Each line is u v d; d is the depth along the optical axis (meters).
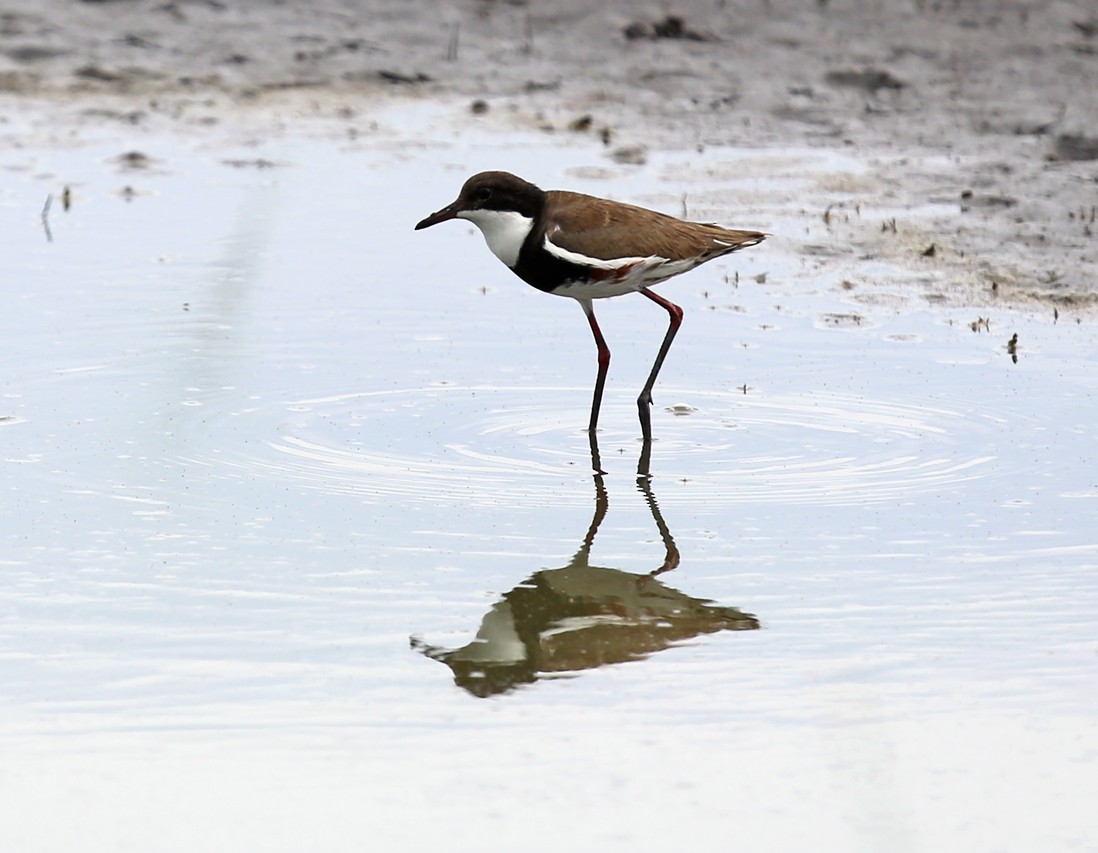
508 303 15.28
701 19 25.12
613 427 12.45
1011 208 17.92
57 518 10.51
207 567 9.84
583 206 12.51
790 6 25.47
